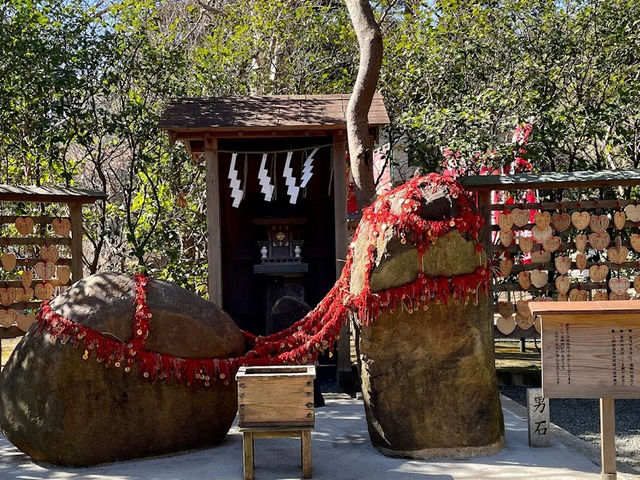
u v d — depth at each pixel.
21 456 5.07
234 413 5.21
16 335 6.80
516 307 7.05
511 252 7.22
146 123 9.16
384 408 4.86
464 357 4.84
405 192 4.90
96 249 9.45
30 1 8.57
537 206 6.97
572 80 9.92
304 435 4.43
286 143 8.12
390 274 4.79
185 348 4.94
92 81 9.03
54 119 9.03
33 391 4.76
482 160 8.81
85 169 11.70
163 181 10.15
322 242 8.17
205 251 10.61
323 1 13.53
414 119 9.10
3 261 6.78
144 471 4.61
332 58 12.01
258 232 8.12
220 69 10.91
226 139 8.08
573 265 6.98
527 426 5.58
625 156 9.45
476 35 10.26
